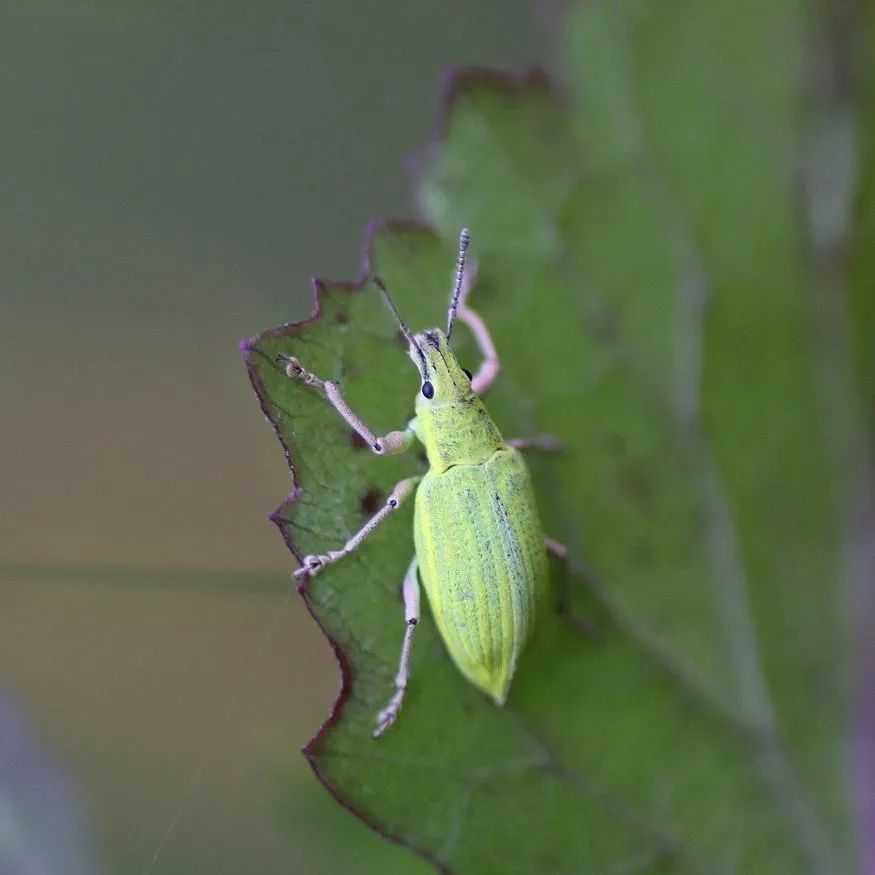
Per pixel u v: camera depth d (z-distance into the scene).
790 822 0.14
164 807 0.15
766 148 0.14
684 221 0.14
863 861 0.14
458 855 0.14
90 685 0.15
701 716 0.14
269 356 0.14
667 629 0.14
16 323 0.16
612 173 0.14
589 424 0.14
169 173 0.16
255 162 0.16
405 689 0.14
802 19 0.14
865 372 0.14
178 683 0.15
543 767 0.14
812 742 0.14
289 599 0.16
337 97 0.16
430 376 0.14
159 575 0.16
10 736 0.15
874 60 0.14
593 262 0.14
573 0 0.14
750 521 0.14
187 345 0.16
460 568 0.14
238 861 0.15
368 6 0.16
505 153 0.14
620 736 0.14
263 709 0.15
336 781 0.14
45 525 0.16
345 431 0.14
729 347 0.14
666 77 0.14
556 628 0.14
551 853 0.14
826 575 0.14
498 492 0.14
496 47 0.16
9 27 0.16
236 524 0.16
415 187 0.14
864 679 0.14
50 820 0.15
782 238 0.14
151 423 0.16
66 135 0.16
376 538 0.14
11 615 0.16
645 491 0.14
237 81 0.16
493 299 0.14
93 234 0.16
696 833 0.14
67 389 0.16
